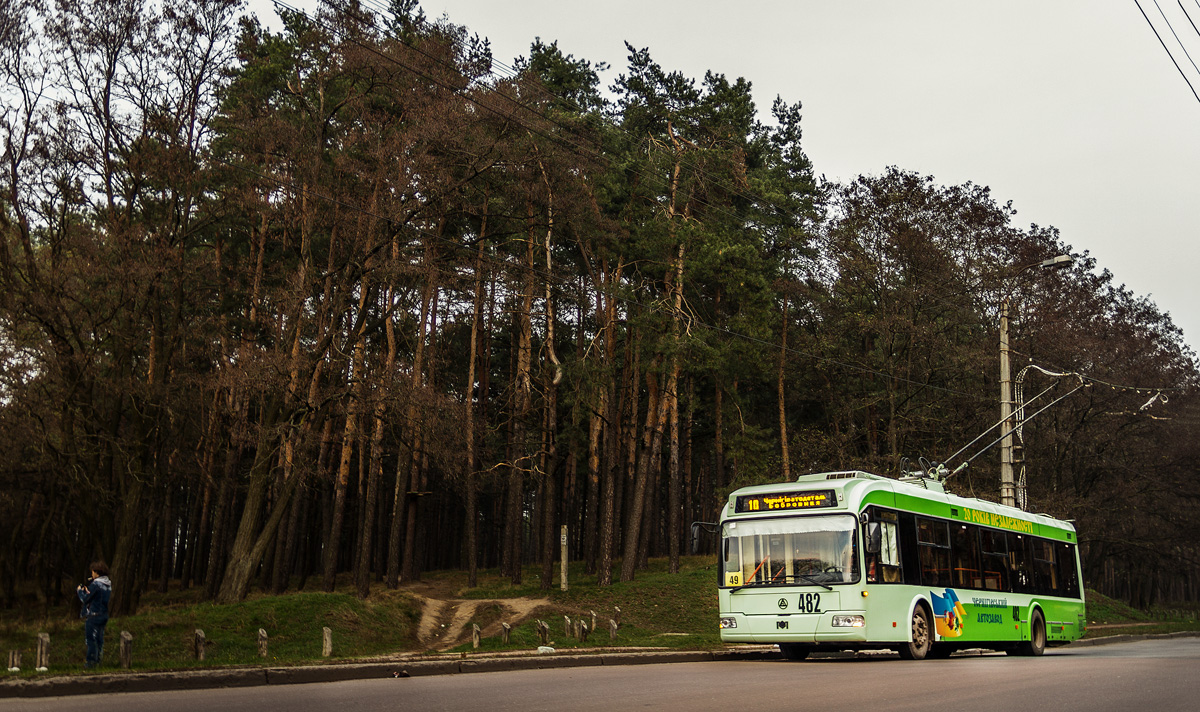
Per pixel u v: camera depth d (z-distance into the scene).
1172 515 58.41
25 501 30.83
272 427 31.06
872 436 48.41
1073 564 28.30
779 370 49.44
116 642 24.81
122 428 32.09
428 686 13.78
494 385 56.94
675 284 41.78
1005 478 29.44
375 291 39.34
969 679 13.94
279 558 43.19
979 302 44.56
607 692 12.49
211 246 39.97
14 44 26.44
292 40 40.12
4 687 11.89
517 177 34.06
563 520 68.31
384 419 33.22
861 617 18.88
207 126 30.09
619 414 47.38
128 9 28.25
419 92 31.83
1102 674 14.66
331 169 33.50
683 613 36.53
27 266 26.42
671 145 44.50
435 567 70.12
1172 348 56.69
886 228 42.56
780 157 50.16
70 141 27.36
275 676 14.62
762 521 20.31
